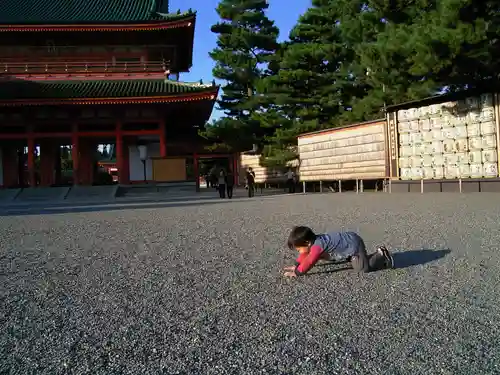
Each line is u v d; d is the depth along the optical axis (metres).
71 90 30.48
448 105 19.80
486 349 2.94
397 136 22.41
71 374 2.72
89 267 6.04
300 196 23.45
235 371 2.71
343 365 2.75
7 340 3.33
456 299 4.03
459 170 19.45
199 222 11.39
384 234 7.94
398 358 2.83
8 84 31.53
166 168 31.94
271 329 3.41
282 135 32.66
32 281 5.30
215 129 33.84
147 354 3.00
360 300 4.07
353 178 25.50
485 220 9.30
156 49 34.72
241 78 36.88
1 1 36.38
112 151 67.88
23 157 38.06
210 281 5.00
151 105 31.00
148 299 4.35
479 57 15.30
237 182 39.69
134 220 12.48
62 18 33.97
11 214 16.55
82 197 29.45
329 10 31.06
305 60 32.28
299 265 5.08
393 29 17.42
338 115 32.50
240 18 35.62
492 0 14.80
